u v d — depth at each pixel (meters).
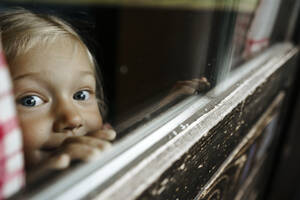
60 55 0.54
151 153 0.41
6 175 0.29
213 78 0.62
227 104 0.60
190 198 0.53
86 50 0.61
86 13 0.70
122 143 0.41
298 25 1.36
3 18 0.55
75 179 0.33
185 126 0.49
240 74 0.76
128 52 2.48
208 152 0.54
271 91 0.98
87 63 0.60
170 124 0.49
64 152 0.38
